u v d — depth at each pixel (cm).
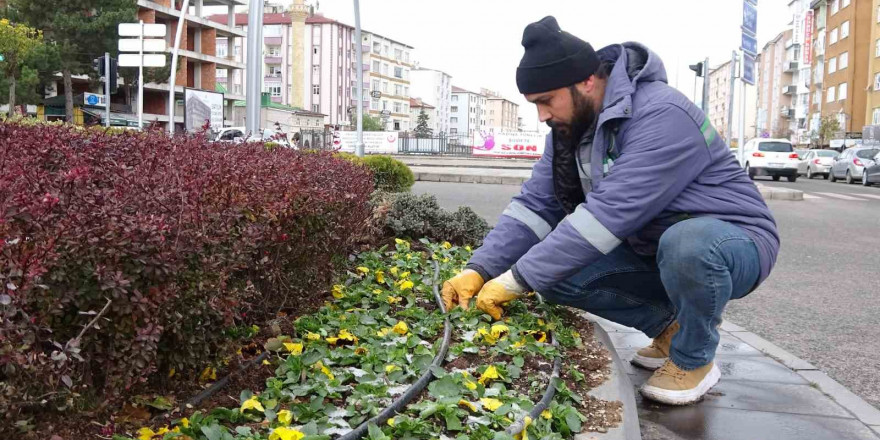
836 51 6838
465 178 2155
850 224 1273
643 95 316
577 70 309
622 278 362
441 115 16638
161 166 309
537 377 316
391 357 315
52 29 4222
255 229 280
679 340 332
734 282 311
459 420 257
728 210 317
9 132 362
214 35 6550
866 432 311
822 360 442
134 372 228
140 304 212
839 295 648
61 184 230
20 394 187
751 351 439
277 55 11606
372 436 229
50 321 206
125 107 5419
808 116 7875
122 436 226
